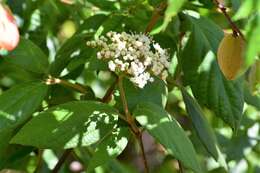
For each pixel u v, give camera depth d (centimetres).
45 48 79
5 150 62
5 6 54
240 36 53
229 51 53
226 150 90
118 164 78
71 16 87
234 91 63
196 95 63
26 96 58
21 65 62
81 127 54
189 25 66
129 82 59
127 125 56
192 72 64
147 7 68
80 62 66
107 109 55
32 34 79
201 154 86
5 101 58
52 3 84
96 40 57
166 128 52
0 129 57
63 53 67
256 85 59
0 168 63
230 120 62
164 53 58
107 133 55
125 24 66
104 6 69
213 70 64
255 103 70
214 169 88
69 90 68
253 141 91
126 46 56
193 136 86
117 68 55
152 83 59
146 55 56
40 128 53
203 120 64
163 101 59
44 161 78
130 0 69
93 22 69
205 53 64
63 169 83
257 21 31
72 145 54
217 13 78
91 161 54
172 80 65
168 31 67
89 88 65
